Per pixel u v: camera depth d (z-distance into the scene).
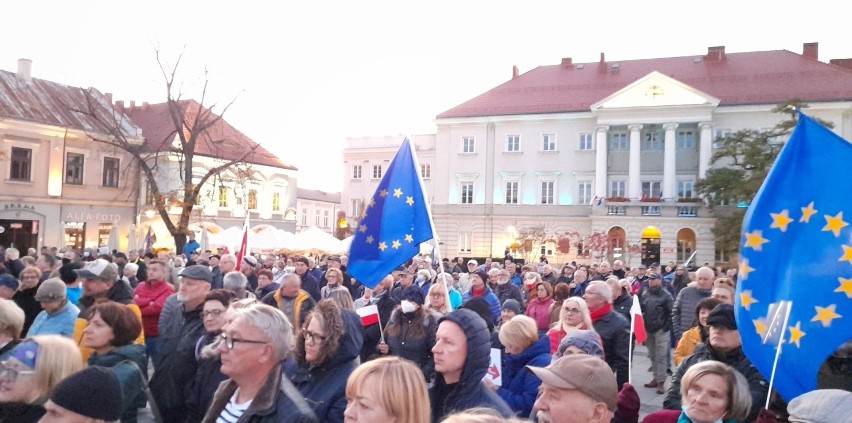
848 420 2.56
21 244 35.47
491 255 52.03
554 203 50.94
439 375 3.98
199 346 4.77
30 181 35.72
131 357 4.14
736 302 4.50
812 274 4.30
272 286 9.61
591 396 3.02
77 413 2.65
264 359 3.24
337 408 3.97
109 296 6.61
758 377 4.60
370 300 9.57
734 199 41.06
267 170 51.56
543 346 4.87
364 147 59.53
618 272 19.19
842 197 4.34
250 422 3.07
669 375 12.13
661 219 46.19
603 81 53.84
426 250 26.27
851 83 45.88
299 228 80.75
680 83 46.62
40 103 37.56
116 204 40.72
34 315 8.05
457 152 53.97
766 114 46.06
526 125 52.09
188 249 23.61
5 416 3.35
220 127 48.69
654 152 48.91
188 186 29.23
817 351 4.18
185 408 4.63
